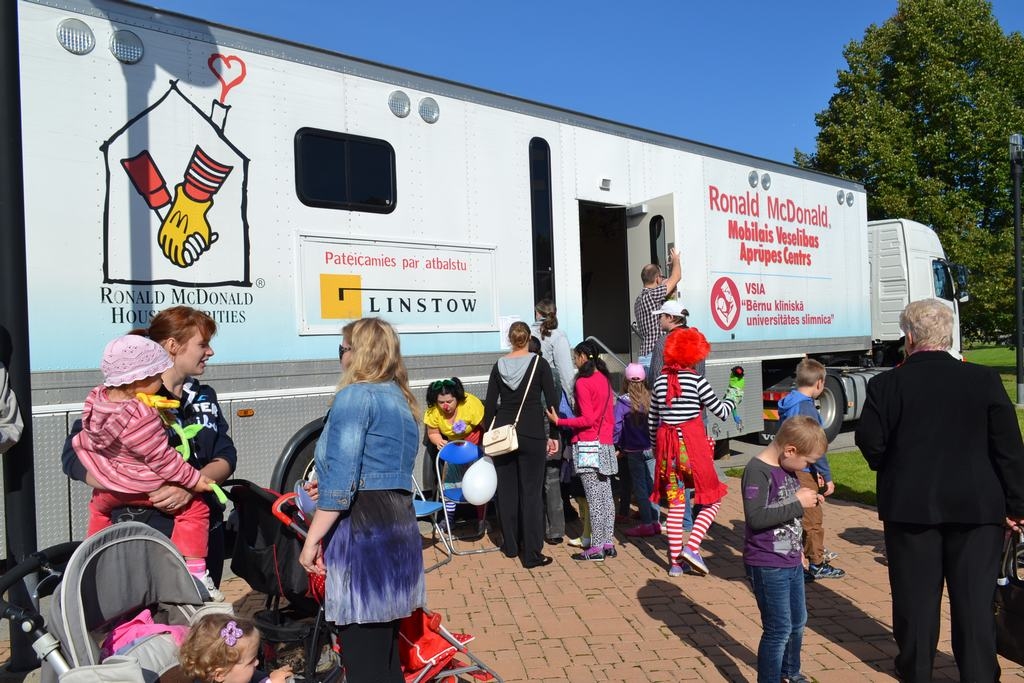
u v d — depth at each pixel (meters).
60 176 4.31
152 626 2.59
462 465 5.88
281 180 5.20
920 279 11.97
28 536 3.55
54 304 4.26
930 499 3.10
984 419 3.10
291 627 3.31
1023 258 20.61
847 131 22.89
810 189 9.98
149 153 4.63
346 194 5.51
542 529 5.47
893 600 3.28
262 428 5.04
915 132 22.69
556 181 6.90
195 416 3.14
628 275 7.92
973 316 22.12
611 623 4.37
